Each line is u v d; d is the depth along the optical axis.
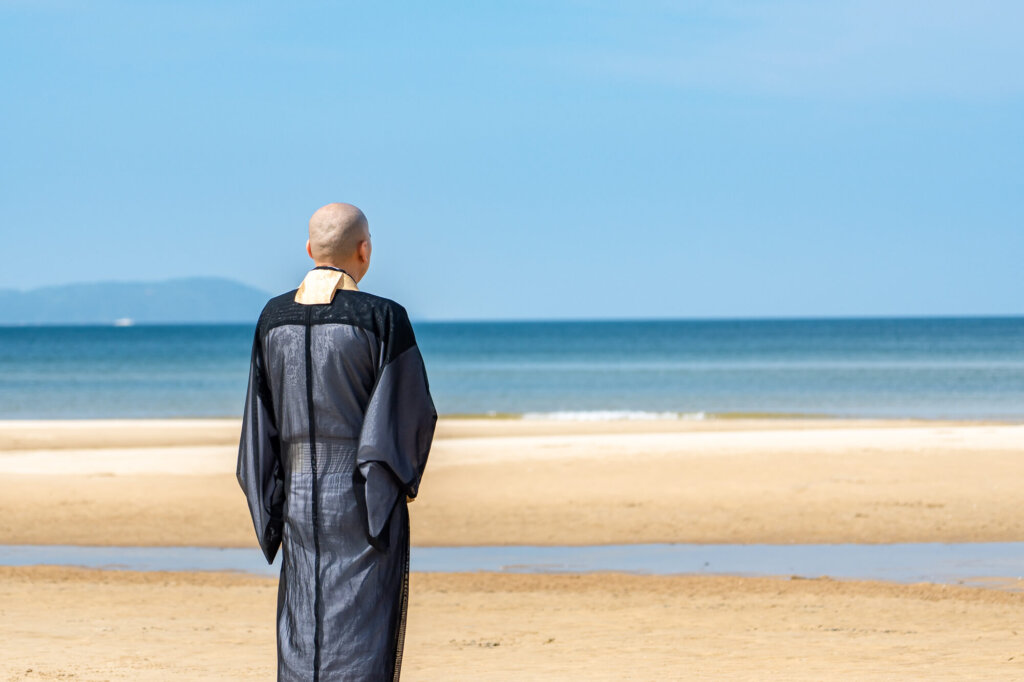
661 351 112.88
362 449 3.98
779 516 16.17
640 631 9.05
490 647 8.30
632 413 43.47
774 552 13.80
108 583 11.85
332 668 4.02
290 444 4.18
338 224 4.28
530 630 9.10
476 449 25.08
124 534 15.43
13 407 48.62
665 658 7.76
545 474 20.53
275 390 4.21
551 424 36.03
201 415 44.84
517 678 6.96
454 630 9.11
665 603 10.56
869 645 8.30
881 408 45.47
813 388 57.66
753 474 20.38
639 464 21.86
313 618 4.05
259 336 4.29
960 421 38.19
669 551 13.90
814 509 16.67
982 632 8.93
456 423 36.59
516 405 48.69
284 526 4.18
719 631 9.02
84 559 13.70
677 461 22.31
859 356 96.62
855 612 9.99
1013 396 51.44
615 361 91.38
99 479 20.58
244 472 4.25
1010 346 118.00
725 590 11.30
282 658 4.10
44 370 79.31
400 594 4.14
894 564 12.91
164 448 27.44
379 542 3.98
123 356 106.31
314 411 4.11
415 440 4.12
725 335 173.88
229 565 13.28
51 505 17.62
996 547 14.01
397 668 4.12
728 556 13.55
